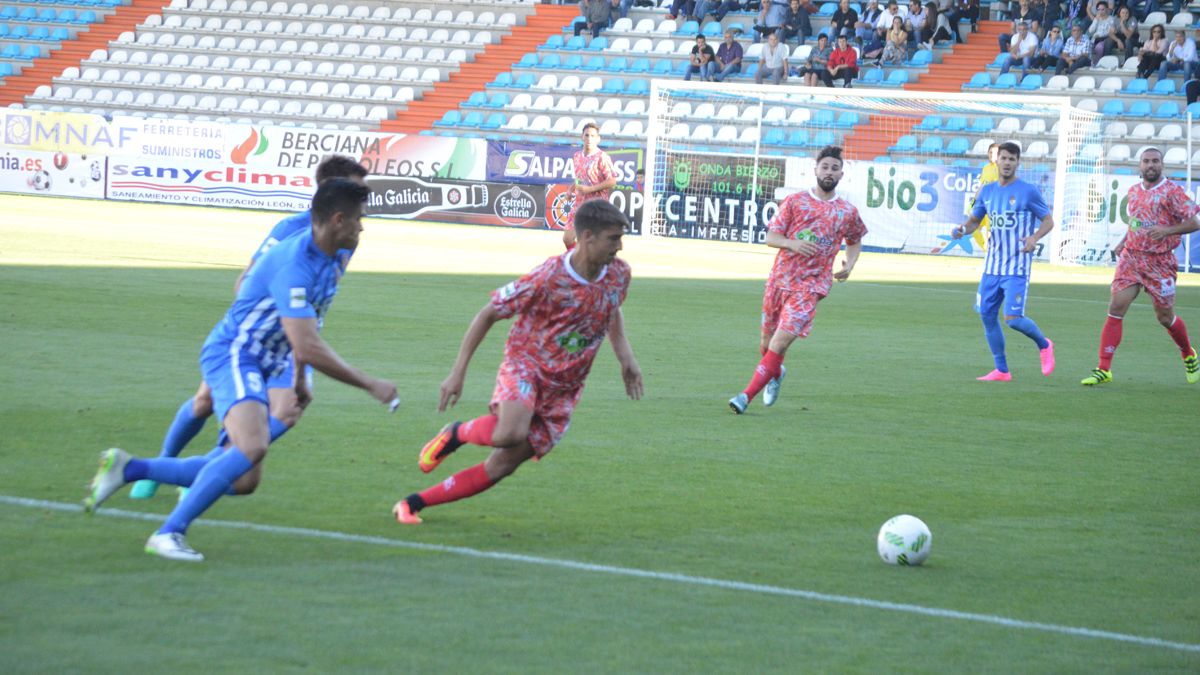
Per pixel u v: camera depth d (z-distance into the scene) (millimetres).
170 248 30656
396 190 46906
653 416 14141
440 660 6516
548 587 7883
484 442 8883
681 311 24500
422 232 41406
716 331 21891
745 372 17656
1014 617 7773
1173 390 18078
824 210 14750
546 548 8773
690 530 9469
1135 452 13383
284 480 10328
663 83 44969
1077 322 26625
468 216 46031
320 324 8766
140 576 7605
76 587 7336
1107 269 41500
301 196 47031
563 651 6750
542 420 9047
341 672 6273
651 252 39281
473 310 22500
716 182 45125
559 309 8695
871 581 8391
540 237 41469
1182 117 46562
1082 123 42406
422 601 7469
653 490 10703
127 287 22672
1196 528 10273
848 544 9336
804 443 13086
